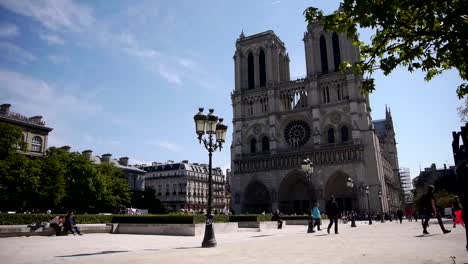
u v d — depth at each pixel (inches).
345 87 4033.0
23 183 2650.1
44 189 2839.6
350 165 3737.7
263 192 4266.7
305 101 4313.5
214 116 985.5
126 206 4443.9
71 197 3233.3
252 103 4581.7
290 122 4330.7
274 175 4126.5
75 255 655.8
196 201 6038.4
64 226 1382.9
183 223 1455.5
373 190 3634.4
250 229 1702.8
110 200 3585.1
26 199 2758.4
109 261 548.7
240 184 4320.9
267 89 4466.0
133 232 1562.5
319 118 4067.4
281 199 4062.5
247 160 4333.2
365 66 509.7
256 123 4461.1
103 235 1408.7
